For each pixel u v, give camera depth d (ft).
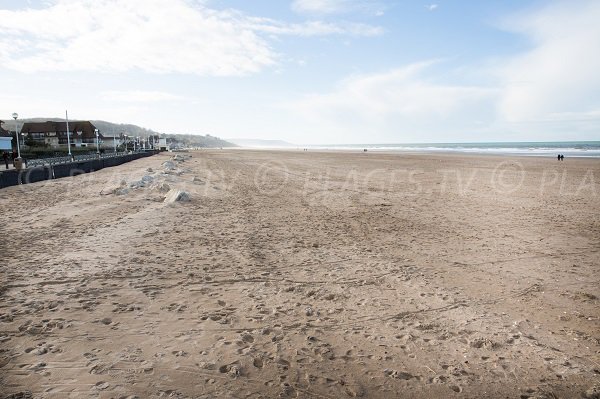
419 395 11.04
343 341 14.17
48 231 31.09
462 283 20.43
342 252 26.43
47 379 11.25
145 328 14.75
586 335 14.73
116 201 46.34
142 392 10.69
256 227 34.24
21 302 17.06
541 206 46.01
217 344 13.62
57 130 258.37
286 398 10.77
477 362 12.84
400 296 18.57
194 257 24.59
